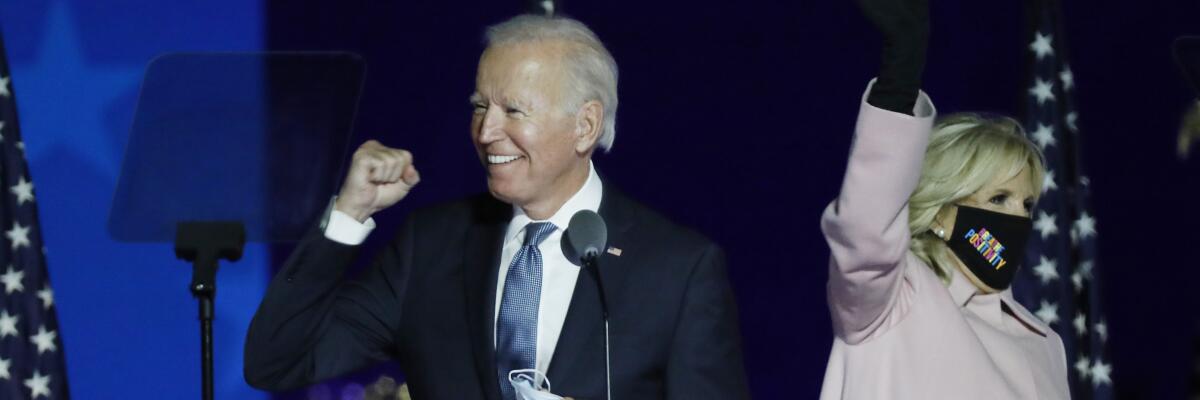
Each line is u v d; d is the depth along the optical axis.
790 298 21.97
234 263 21.39
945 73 22.12
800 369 21.97
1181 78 22.19
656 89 21.81
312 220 19.23
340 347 13.91
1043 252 21.03
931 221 13.02
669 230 13.97
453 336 13.76
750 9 21.95
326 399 21.39
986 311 13.29
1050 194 21.16
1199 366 22.02
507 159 13.39
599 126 13.62
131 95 21.14
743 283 21.91
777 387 21.95
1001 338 13.09
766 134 21.95
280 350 13.38
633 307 13.56
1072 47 22.25
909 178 11.30
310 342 13.49
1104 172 22.20
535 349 13.49
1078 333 21.14
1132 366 22.11
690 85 21.86
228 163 19.27
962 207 13.09
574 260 12.56
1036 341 13.43
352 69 21.19
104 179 21.17
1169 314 22.22
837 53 22.03
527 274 13.63
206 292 12.11
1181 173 22.25
